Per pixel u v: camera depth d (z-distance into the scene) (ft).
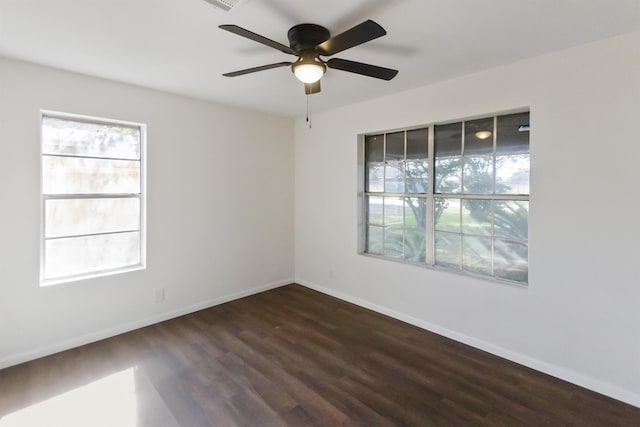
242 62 8.41
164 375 8.06
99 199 10.07
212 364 8.55
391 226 11.99
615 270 7.14
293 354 9.07
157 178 10.93
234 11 5.87
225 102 12.25
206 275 12.37
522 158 8.84
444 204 10.52
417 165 11.12
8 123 8.29
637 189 6.84
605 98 7.14
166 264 11.28
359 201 12.66
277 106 12.83
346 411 6.81
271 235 14.47
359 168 12.58
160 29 6.70
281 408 6.89
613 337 7.20
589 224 7.44
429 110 10.23
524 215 8.87
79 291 9.52
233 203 13.06
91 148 9.89
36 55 8.02
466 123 9.92
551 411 6.81
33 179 8.70
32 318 8.79
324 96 11.48
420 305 10.81
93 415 6.67
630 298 6.98
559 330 7.93
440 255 10.70
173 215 11.39
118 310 10.27
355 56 8.07
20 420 6.52
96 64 8.54
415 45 7.45
